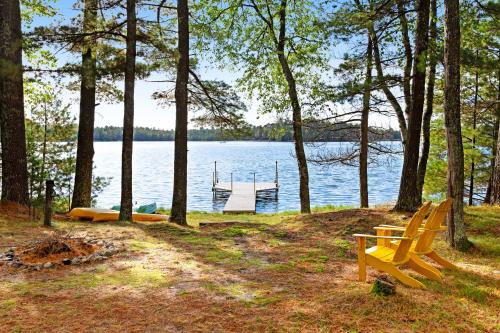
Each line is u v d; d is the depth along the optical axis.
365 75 12.66
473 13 11.69
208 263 7.07
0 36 12.11
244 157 97.25
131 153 12.42
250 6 16.45
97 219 12.49
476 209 12.18
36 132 17.86
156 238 9.47
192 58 13.77
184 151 12.87
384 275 5.96
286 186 43.09
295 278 6.11
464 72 18.42
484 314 4.62
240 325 4.31
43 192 16.86
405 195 11.74
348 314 4.55
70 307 4.84
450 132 8.09
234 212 25.39
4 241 8.49
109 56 13.44
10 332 4.11
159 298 5.17
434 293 5.31
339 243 8.79
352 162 17.34
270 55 17.00
